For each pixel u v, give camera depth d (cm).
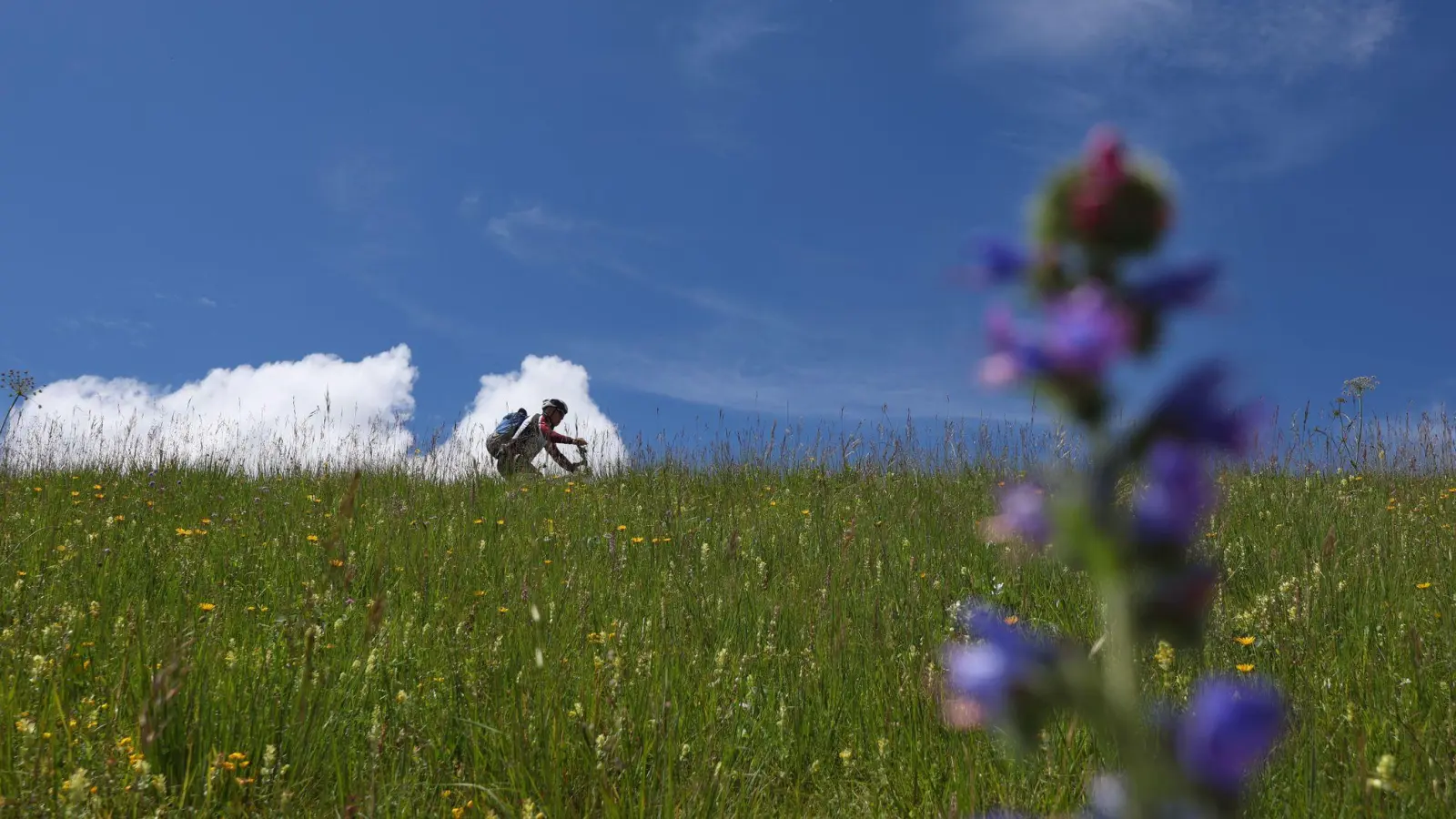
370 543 555
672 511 676
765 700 348
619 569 513
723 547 567
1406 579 437
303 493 767
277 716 307
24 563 487
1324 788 253
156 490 778
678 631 399
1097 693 94
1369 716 294
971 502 694
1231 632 354
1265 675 317
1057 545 94
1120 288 92
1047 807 248
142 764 252
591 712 311
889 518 651
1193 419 88
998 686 97
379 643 366
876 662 366
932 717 309
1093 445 91
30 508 652
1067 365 86
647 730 307
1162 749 93
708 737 303
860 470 893
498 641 371
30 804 242
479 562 546
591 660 363
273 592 469
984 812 246
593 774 278
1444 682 315
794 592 461
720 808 268
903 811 279
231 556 538
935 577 463
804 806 294
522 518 689
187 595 444
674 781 289
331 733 303
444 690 338
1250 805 224
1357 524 551
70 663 334
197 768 272
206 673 311
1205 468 91
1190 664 307
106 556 504
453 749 306
